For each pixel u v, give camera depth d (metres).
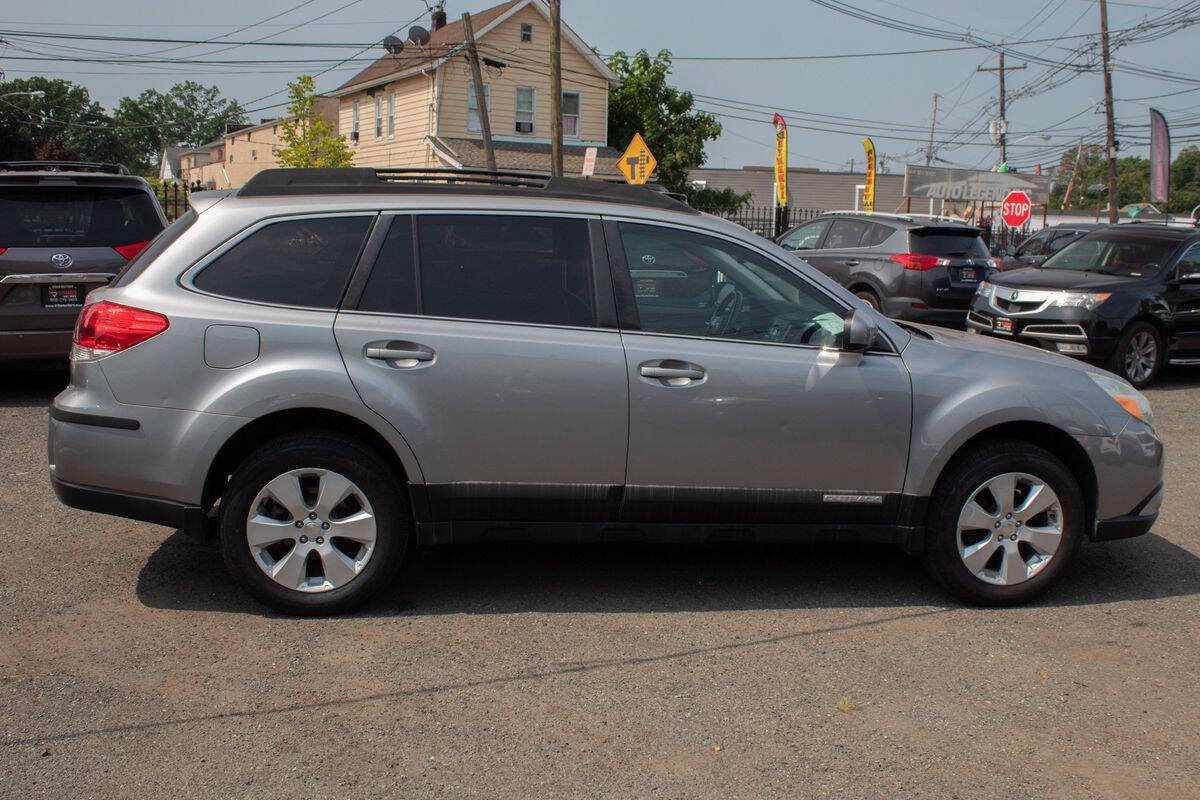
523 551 5.53
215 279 4.48
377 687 3.93
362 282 4.52
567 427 4.54
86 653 4.16
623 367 4.55
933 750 3.57
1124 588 5.23
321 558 4.52
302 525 4.49
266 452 4.42
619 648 4.33
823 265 14.97
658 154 38.22
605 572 5.25
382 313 4.50
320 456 4.43
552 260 4.65
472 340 4.48
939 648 4.42
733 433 4.63
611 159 35.72
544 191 4.76
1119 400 5.02
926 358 4.84
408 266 4.56
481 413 4.49
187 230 4.55
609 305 4.62
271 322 4.41
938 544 4.82
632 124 38.22
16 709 3.70
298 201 4.59
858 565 5.48
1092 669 4.25
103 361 4.41
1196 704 3.96
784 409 4.65
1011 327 11.76
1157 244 11.99
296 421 4.57
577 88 35.34
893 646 4.43
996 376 4.84
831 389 4.68
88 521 5.81
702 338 4.66
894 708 3.87
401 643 4.32
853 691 4.00
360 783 3.28
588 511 4.63
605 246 4.68
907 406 4.74
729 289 4.75
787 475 4.71
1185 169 77.62
